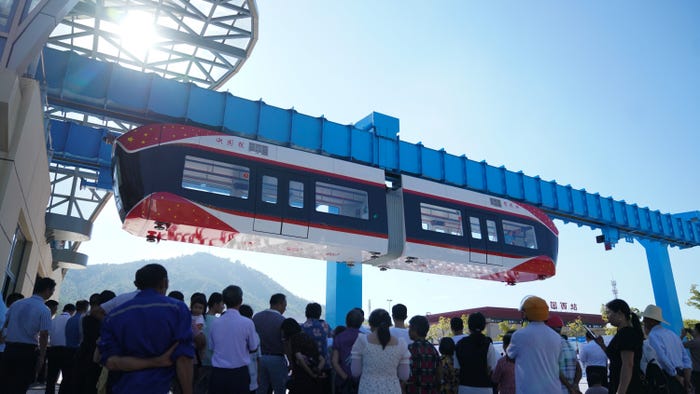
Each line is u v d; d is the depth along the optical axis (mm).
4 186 10383
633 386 5574
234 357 6379
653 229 30391
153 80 17078
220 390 6273
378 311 6648
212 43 26172
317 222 15516
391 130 21781
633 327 5688
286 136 19000
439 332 67938
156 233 14086
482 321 7316
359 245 16203
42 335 7887
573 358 6871
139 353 3686
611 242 28703
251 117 18531
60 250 27094
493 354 7168
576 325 64312
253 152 15227
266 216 14633
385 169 20922
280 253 16719
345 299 20641
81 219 22172
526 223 21000
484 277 21188
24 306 7938
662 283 31656
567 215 26906
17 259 16312
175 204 13305
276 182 15266
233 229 14016
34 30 11125
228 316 6609
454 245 18359
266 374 8117
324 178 16297
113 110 16641
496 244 19531
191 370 3791
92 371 7551
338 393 8414
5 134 10188
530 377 5586
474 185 23406
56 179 26812
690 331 10484
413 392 6555
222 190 14211
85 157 20047
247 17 24328
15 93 9859
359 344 6188
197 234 14281
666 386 6039
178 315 3830
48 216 21219
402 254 17375
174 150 13867
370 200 17031
